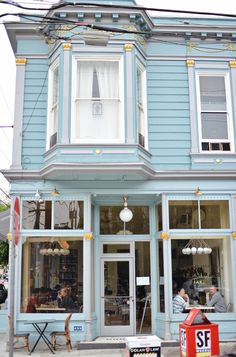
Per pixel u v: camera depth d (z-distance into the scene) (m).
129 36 12.35
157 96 12.98
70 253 12.12
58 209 12.28
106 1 12.24
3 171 12.18
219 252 12.51
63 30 12.16
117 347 11.40
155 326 12.65
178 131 12.84
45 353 10.89
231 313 12.11
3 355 10.80
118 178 12.29
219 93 13.25
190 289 12.24
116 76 12.38
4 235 14.77
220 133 13.04
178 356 10.34
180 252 12.39
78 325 11.72
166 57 13.18
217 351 8.17
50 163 11.55
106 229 13.23
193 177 12.49
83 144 11.72
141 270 13.09
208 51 13.32
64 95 11.98
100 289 12.85
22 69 12.92
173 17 13.30
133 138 11.87
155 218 13.25
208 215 12.59
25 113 12.72
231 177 12.59
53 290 11.97
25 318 11.71
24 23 12.73
